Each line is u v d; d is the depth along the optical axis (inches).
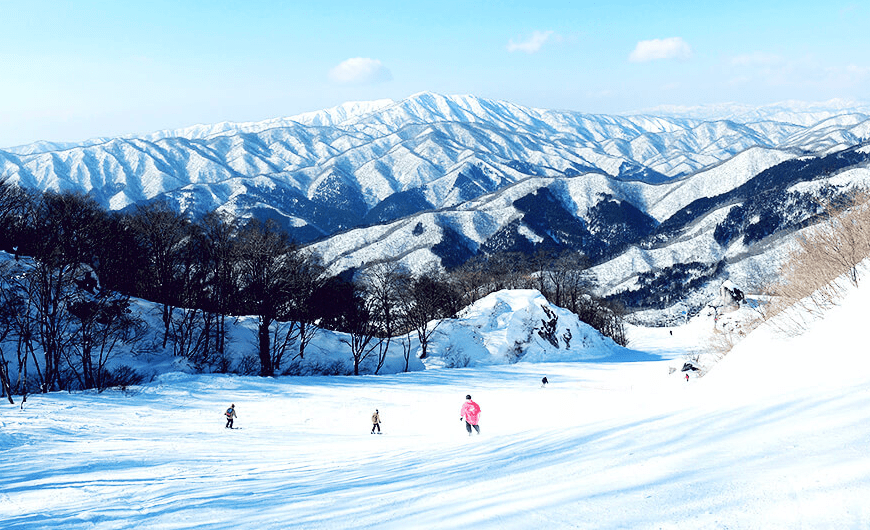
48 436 735.7
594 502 160.9
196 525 233.5
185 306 1950.1
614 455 225.5
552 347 2282.2
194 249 1754.4
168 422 927.7
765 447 175.8
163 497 318.3
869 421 169.5
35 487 402.3
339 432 848.3
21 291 1432.1
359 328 1921.8
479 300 2433.6
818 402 219.0
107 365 1510.8
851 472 133.1
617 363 2118.6
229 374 1524.4
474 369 1918.1
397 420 979.9
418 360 2103.8
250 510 255.4
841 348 336.5
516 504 177.8
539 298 2442.2
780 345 443.8
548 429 434.3
